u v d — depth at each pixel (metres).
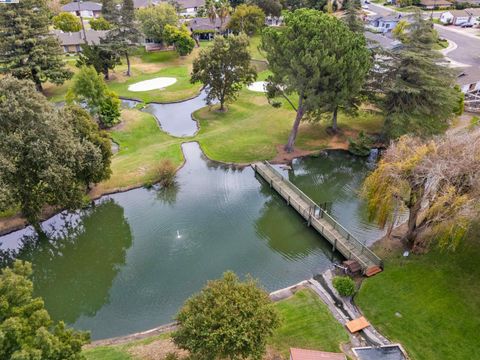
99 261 25.80
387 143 37.91
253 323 13.55
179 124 45.62
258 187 32.78
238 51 43.25
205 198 31.19
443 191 18.77
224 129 42.81
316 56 28.64
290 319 18.36
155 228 27.64
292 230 27.48
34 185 24.44
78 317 20.86
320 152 37.34
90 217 29.92
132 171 33.78
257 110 47.97
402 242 23.34
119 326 19.86
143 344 17.52
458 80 47.34
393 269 21.31
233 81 45.28
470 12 89.12
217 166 35.72
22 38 48.81
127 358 16.64
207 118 46.41
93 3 103.75
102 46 58.03
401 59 35.53
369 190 22.09
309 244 26.12
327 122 42.62
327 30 29.39
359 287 20.61
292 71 30.97
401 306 18.95
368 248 23.44
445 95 34.06
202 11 101.25
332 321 18.34
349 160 36.88
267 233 27.09
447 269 20.77
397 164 20.23
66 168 24.05
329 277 21.92
